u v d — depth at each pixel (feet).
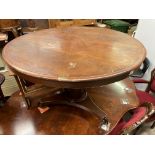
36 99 4.69
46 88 5.01
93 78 3.04
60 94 4.80
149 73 6.28
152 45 6.08
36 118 4.28
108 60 3.62
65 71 3.22
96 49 4.12
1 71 6.25
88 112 4.42
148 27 6.19
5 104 4.73
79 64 3.47
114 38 4.80
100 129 3.96
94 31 5.39
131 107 4.45
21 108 4.58
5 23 5.99
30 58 3.68
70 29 5.58
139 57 3.77
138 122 3.00
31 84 5.16
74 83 3.05
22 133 3.88
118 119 4.14
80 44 4.40
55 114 4.40
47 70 3.25
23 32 6.66
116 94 4.93
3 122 4.17
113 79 3.25
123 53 3.93
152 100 5.22
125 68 3.34
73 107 4.58
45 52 3.95
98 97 4.81
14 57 3.72
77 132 3.91
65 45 4.33
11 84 6.61
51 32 5.26
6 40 5.81
